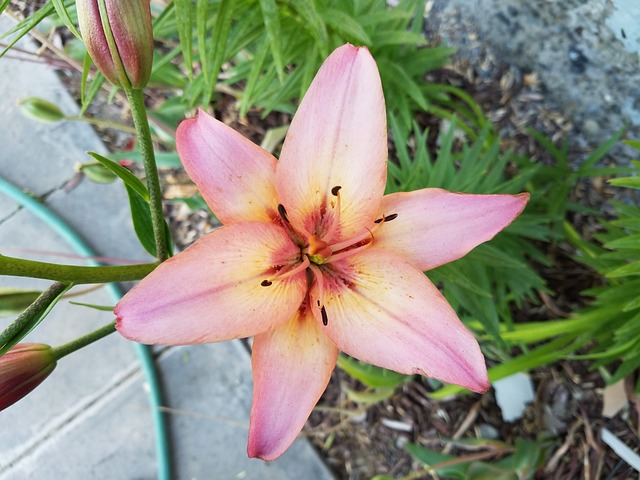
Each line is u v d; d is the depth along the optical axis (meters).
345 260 0.21
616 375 0.34
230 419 0.46
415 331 0.19
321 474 0.45
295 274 0.21
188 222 0.49
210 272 0.19
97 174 0.41
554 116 0.43
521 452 0.39
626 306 0.29
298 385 0.20
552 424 0.42
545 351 0.35
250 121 0.48
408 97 0.43
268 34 0.29
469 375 0.18
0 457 0.47
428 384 0.44
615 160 0.42
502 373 0.36
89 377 0.47
